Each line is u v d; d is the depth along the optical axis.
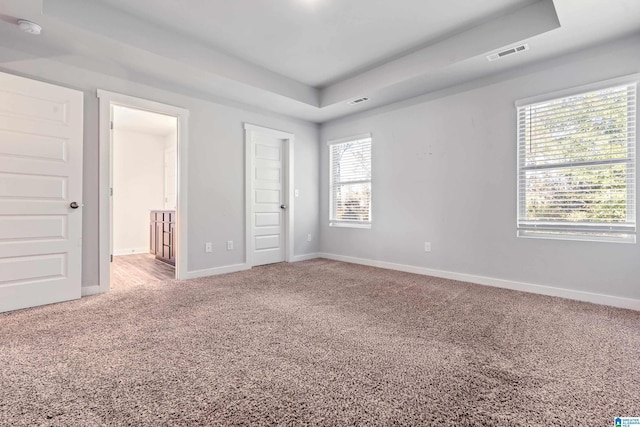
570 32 2.50
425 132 3.93
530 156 3.14
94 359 1.71
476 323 2.29
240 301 2.81
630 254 2.62
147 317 2.38
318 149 5.33
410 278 3.75
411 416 1.26
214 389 1.44
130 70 3.16
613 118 2.70
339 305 2.71
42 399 1.35
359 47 3.22
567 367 1.65
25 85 2.53
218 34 2.96
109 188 3.08
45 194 2.64
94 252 3.00
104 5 2.52
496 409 1.30
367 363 1.69
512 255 3.26
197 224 3.76
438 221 3.83
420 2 2.50
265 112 4.51
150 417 1.24
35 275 2.61
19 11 2.19
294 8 2.56
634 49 2.56
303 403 1.34
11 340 1.94
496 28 2.74
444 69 3.18
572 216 2.91
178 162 3.61
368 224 4.65
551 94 2.95
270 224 4.75
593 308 2.62
